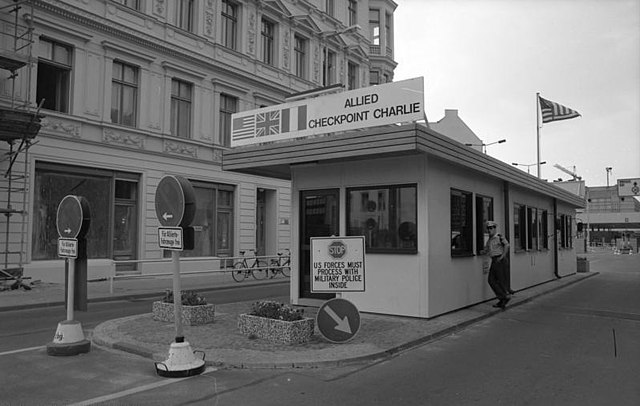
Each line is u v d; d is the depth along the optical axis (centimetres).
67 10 1711
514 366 705
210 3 2277
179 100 2161
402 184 1027
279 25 2684
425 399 564
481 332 939
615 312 1181
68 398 558
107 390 587
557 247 1995
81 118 1761
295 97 1113
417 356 759
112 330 894
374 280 1060
